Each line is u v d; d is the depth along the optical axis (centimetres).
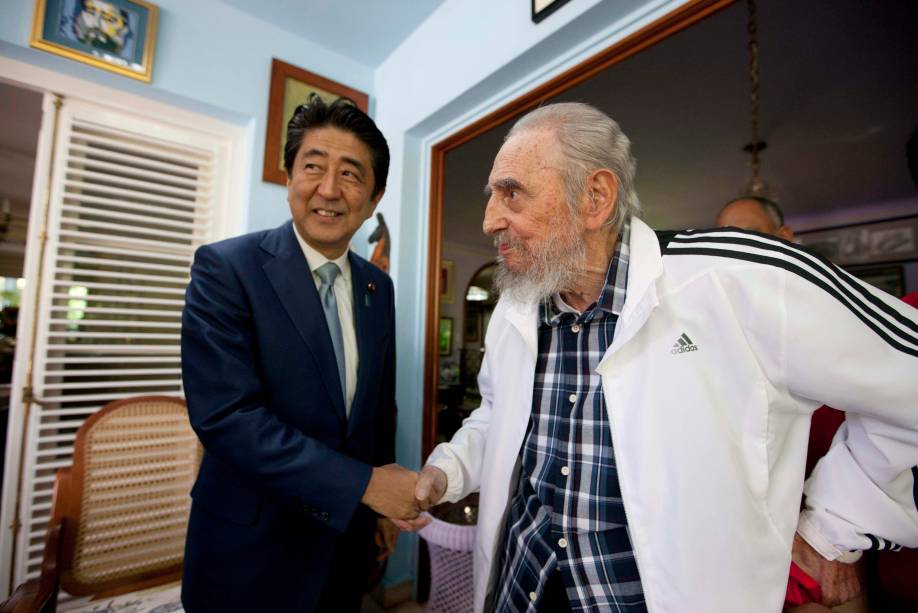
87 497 120
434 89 167
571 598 63
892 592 68
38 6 136
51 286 148
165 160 172
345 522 68
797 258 53
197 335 73
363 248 204
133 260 169
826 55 180
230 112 172
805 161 287
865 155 277
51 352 152
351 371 93
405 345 184
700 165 296
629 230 69
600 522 63
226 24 170
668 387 59
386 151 91
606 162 65
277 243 87
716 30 164
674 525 56
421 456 179
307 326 81
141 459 130
